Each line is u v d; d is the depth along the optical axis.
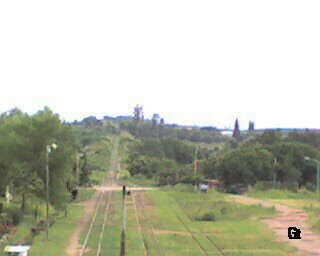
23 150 59.69
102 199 92.44
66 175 61.22
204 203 87.12
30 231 52.00
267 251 48.81
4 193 68.81
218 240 54.28
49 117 61.75
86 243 49.72
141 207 81.31
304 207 83.38
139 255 45.28
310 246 51.75
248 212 76.31
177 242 52.62
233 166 121.44
